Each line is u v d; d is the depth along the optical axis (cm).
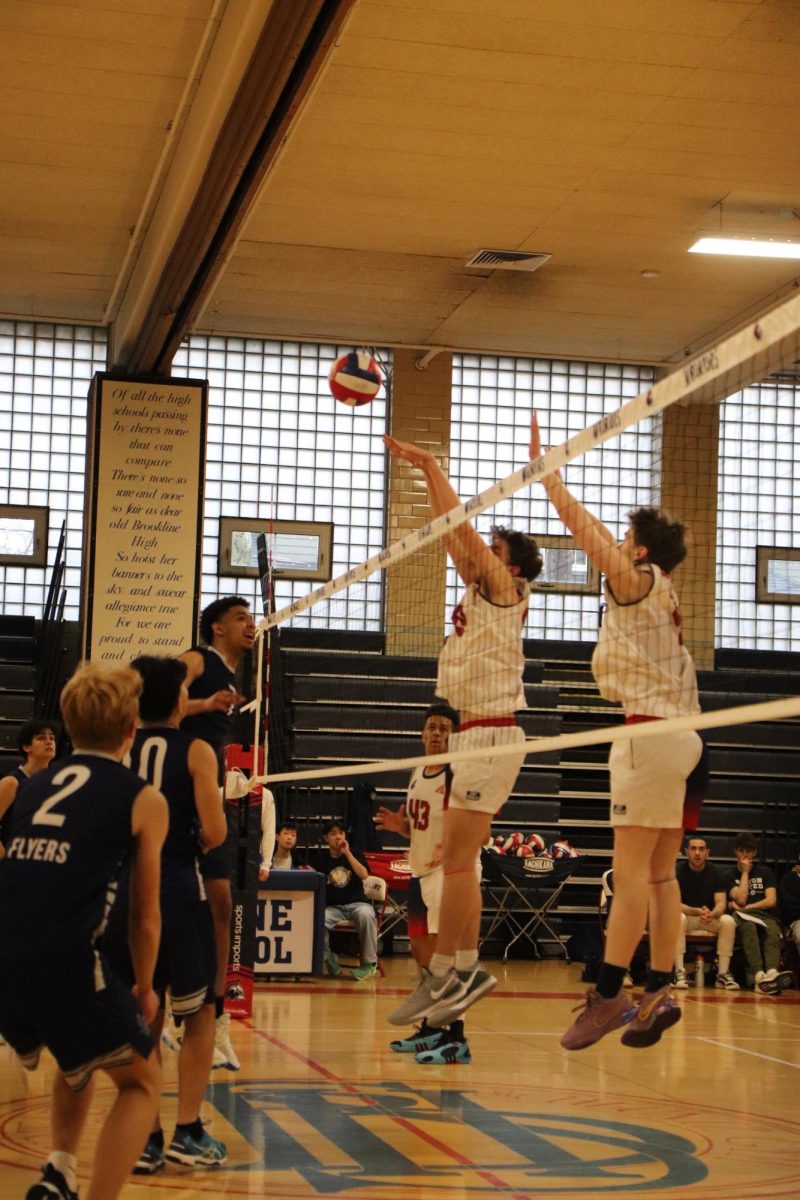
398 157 960
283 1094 535
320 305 1266
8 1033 309
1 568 1327
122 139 938
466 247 1116
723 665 1366
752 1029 816
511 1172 409
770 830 1302
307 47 718
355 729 1280
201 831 405
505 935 1267
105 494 1135
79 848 300
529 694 1299
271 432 1375
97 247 1127
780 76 843
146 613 1132
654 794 380
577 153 949
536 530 1389
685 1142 465
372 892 1071
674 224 1060
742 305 1234
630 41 810
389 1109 509
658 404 341
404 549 511
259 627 745
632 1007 400
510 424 1406
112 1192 296
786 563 1403
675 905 403
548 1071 623
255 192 866
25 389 1334
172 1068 600
